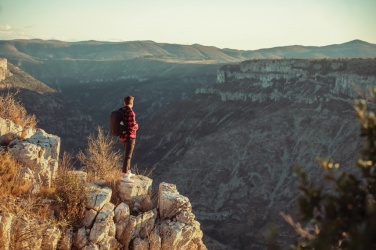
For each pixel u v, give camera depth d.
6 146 11.32
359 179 3.86
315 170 141.00
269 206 134.50
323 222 3.74
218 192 146.12
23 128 12.92
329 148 146.75
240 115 191.62
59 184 10.56
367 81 155.50
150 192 11.89
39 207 9.91
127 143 11.44
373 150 3.89
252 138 165.88
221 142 167.88
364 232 3.21
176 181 155.12
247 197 140.75
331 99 165.50
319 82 177.88
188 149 171.38
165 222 10.93
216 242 103.62
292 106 174.50
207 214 134.50
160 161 177.75
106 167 11.80
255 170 151.75
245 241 115.81
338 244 3.76
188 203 11.24
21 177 10.26
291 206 131.00
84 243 9.77
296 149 154.50
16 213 9.34
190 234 10.83
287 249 3.99
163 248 10.63
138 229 10.62
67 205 10.14
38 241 9.20
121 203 10.73
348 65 168.88
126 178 11.38
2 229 8.67
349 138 144.62
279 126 166.12
